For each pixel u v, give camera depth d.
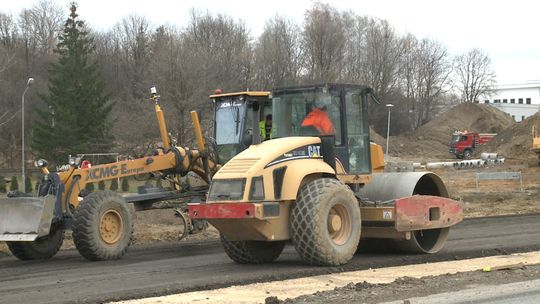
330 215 10.07
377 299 7.84
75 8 54.72
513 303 7.70
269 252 11.20
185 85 44.16
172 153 13.75
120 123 46.56
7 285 9.24
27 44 79.56
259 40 67.88
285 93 11.50
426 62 89.00
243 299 7.77
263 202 9.66
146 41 75.00
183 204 14.03
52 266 11.39
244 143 14.88
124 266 11.07
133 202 13.22
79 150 47.72
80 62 52.47
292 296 8.01
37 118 61.75
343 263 10.14
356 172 11.26
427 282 8.91
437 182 12.23
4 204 11.84
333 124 10.99
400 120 83.81
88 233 11.69
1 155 60.38
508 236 14.89
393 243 12.10
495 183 34.81
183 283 8.86
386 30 78.56
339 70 69.12
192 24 67.75
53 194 12.07
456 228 16.81
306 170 10.03
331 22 70.56
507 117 88.12
